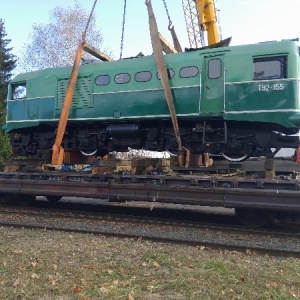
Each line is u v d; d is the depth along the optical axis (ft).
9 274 14.76
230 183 23.18
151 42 29.43
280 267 16.42
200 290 13.43
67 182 27.78
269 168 25.64
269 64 27.22
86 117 33.04
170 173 27.71
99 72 32.78
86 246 19.33
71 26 94.07
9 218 27.91
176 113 29.45
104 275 14.87
